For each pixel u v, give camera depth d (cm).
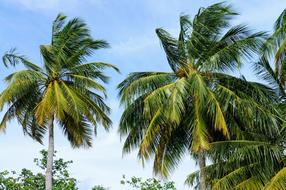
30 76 2617
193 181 2272
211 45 2267
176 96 2105
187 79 2198
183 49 2306
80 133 2777
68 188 3628
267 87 2312
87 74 2764
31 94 2723
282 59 2084
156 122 2178
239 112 2173
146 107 2158
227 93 2159
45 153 3722
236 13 2297
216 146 2084
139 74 2398
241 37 2238
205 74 2294
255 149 2030
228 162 2108
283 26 2070
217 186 2041
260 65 2261
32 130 2819
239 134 2206
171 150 2348
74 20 2734
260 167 2066
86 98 2712
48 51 2644
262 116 2145
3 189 3553
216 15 2303
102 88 2647
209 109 2131
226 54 2214
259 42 2167
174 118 2053
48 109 2516
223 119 2061
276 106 2283
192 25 2305
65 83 2752
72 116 2556
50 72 2706
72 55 2711
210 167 2166
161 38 2298
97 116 2692
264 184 2034
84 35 2748
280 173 1905
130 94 2259
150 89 2309
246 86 2283
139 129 2362
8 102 2592
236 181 2058
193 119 2170
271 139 2220
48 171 2622
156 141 2286
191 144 2325
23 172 3656
